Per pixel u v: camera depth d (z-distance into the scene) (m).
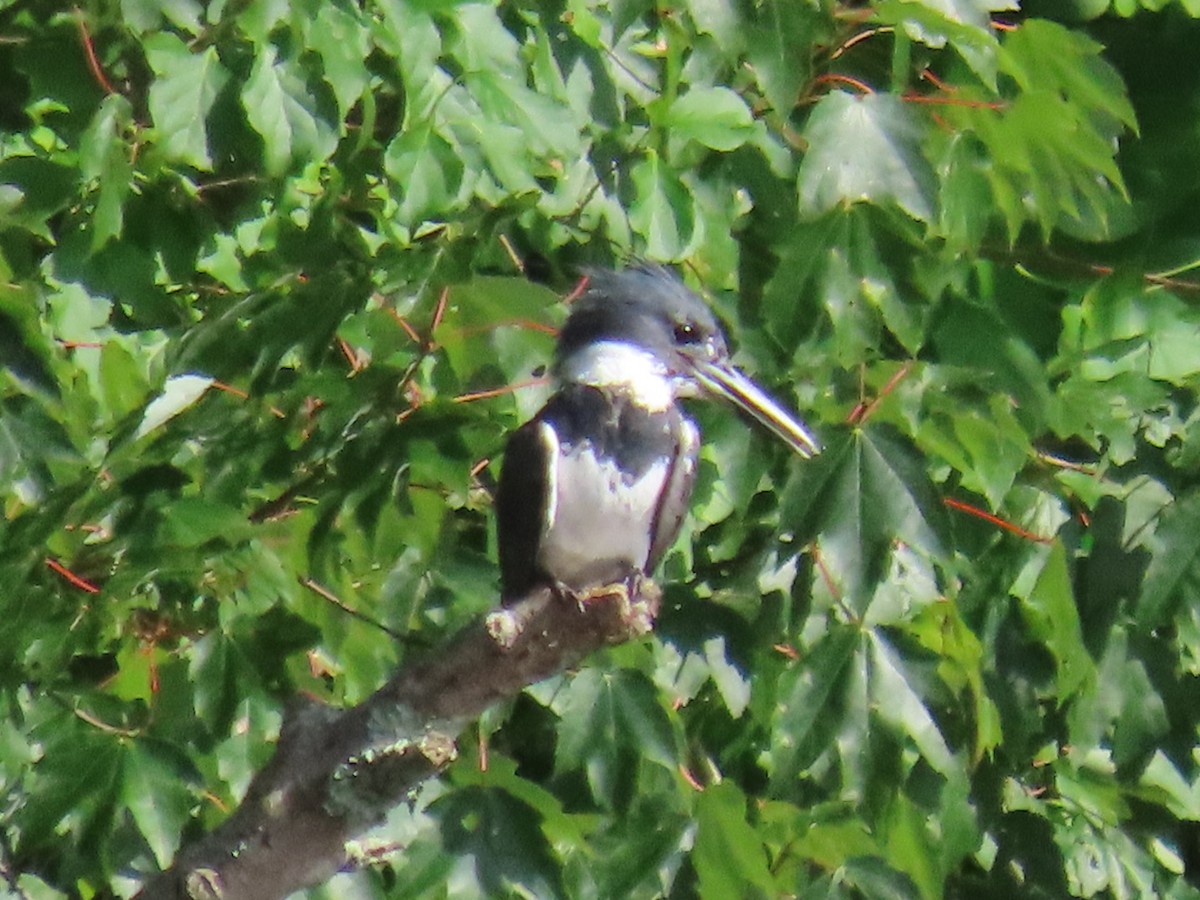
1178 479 10.27
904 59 9.69
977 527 10.54
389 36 8.97
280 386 8.83
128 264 9.66
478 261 8.59
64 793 8.59
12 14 9.63
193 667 8.69
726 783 9.45
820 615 9.61
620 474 9.15
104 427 9.17
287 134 8.83
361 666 9.07
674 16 9.80
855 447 9.07
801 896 9.55
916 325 9.50
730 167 9.98
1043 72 10.27
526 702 10.30
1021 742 10.59
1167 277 12.26
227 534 8.36
